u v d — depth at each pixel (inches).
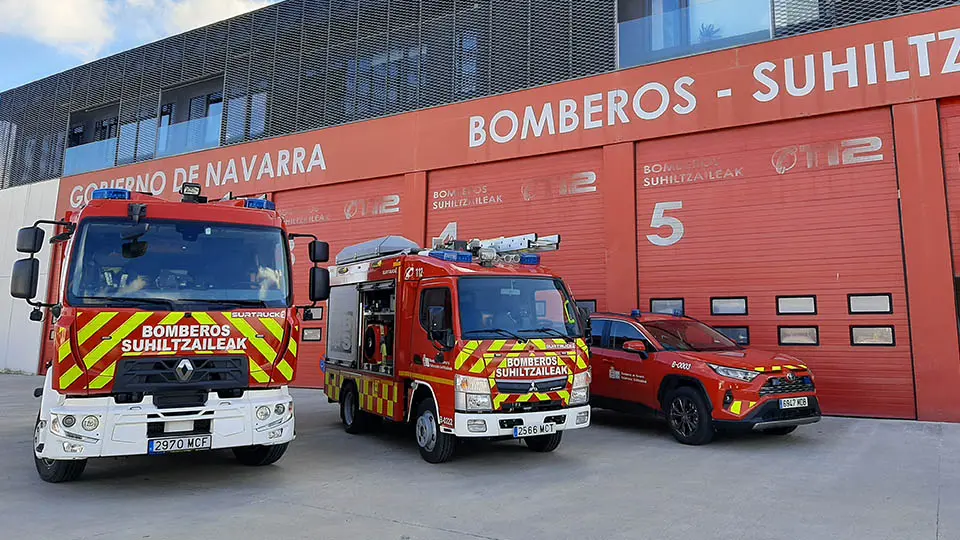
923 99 416.2
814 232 442.9
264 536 186.2
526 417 277.6
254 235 262.2
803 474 267.3
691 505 221.0
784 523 199.3
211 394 235.9
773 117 458.9
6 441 342.0
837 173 439.8
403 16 644.1
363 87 662.5
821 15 455.8
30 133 959.0
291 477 266.2
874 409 413.7
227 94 762.8
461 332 281.1
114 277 233.5
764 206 460.4
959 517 203.8
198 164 762.8
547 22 561.9
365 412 371.6
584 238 526.3
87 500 225.6
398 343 326.6
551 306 306.0
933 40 418.0
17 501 223.0
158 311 231.6
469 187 586.2
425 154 609.3
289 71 717.3
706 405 331.0
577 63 543.2
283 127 711.7
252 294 253.0
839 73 441.4
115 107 900.0
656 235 493.7
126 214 243.8
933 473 265.6
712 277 471.2
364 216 646.5
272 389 249.9
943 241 402.6
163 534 187.2
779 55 461.7
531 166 558.6
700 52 495.5
